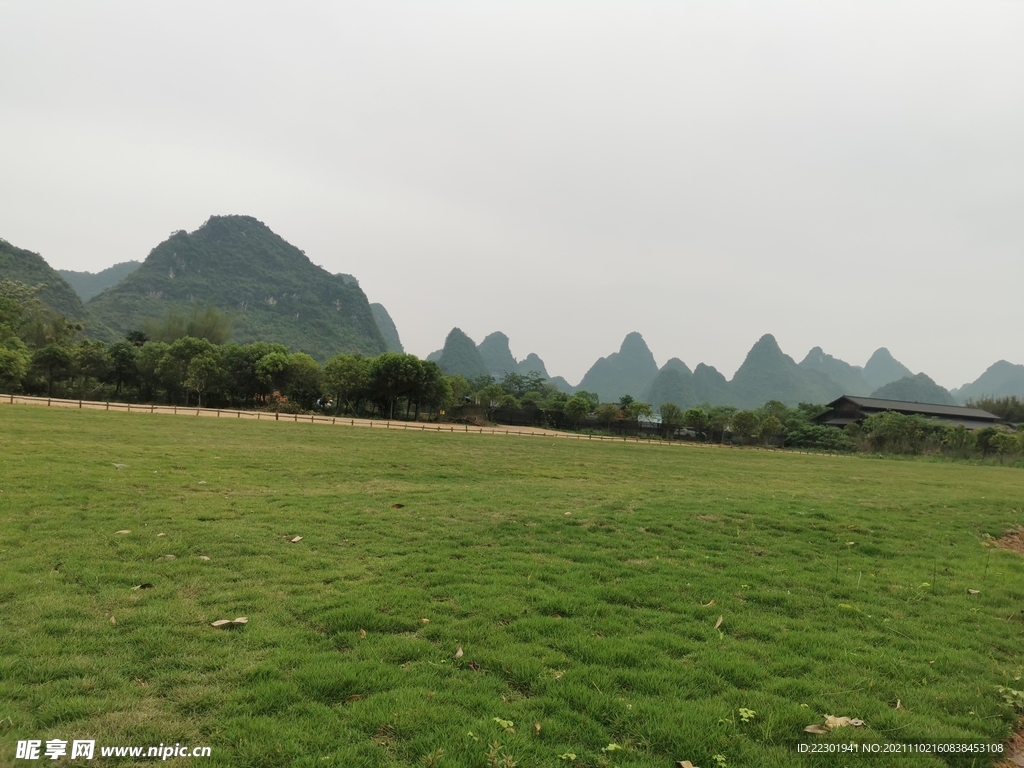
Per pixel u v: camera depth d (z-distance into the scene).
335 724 3.70
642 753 3.61
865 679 4.75
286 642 4.81
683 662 4.85
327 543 8.05
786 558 8.69
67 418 27.72
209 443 21.25
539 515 10.67
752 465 30.42
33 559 6.52
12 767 3.17
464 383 73.69
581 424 70.69
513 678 4.46
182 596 5.74
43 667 4.15
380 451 23.20
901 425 58.34
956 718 4.24
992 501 16.48
